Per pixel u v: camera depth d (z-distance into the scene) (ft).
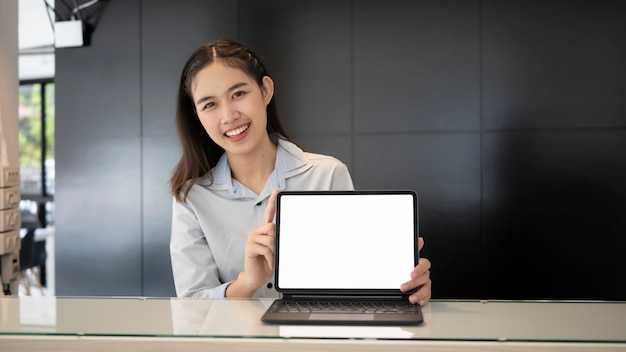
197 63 5.83
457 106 15.53
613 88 15.14
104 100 16.67
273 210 5.03
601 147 15.20
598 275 15.25
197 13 16.29
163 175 16.47
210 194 6.24
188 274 6.18
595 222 15.24
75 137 16.78
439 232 15.64
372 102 15.76
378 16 15.71
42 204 26.40
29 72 26.22
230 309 4.50
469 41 15.47
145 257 16.55
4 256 11.41
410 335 3.78
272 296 5.88
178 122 6.27
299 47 15.96
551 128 15.31
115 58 16.60
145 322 4.15
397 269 4.83
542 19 15.26
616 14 15.08
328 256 4.88
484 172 15.48
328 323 4.06
